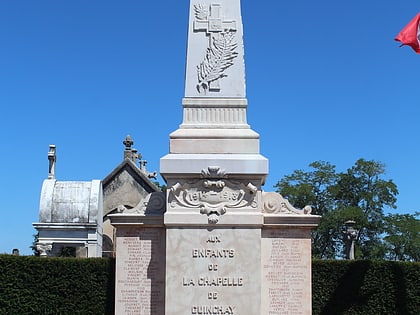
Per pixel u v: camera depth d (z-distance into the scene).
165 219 15.28
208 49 16.16
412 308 20.06
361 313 19.95
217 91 16.00
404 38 16.36
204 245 15.23
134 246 15.73
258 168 15.25
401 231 58.91
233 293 15.11
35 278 20.00
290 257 15.52
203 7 16.33
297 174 61.88
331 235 59.44
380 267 20.17
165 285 15.28
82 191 31.61
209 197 15.35
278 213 15.64
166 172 15.31
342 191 60.47
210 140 15.59
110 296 18.66
